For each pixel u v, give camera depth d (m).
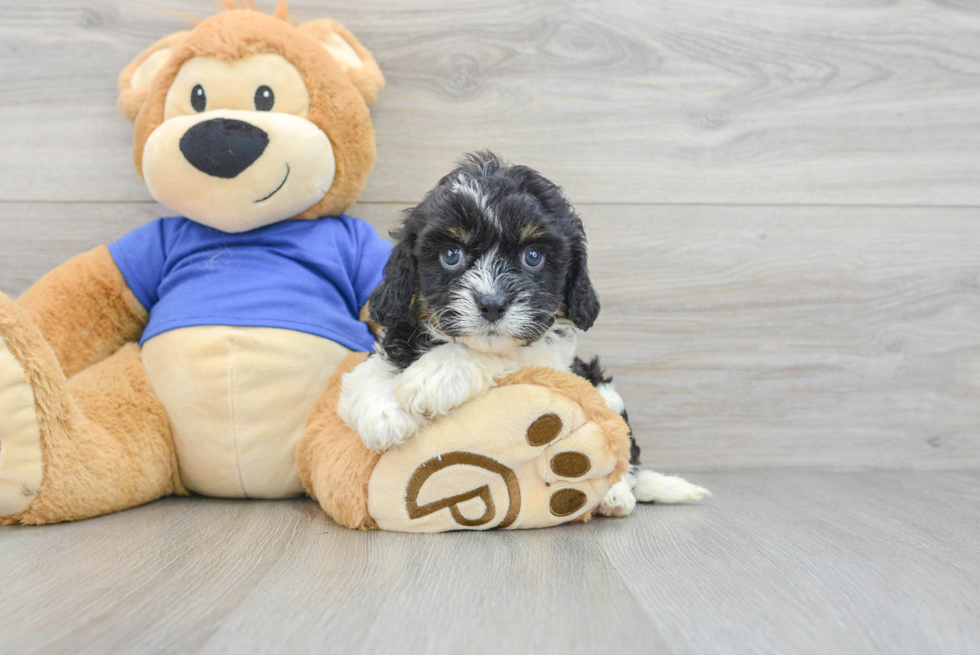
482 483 1.87
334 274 2.39
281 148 2.21
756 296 2.86
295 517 2.05
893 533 1.94
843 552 1.75
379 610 1.33
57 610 1.32
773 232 2.86
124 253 2.43
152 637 1.21
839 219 2.87
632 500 2.12
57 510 1.94
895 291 2.89
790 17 2.84
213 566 1.58
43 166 2.70
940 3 2.87
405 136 2.76
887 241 2.89
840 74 2.87
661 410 2.85
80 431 1.99
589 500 1.94
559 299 1.86
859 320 2.88
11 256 2.70
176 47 2.32
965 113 2.88
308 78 2.31
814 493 2.48
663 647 1.19
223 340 2.19
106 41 2.70
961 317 2.90
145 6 2.70
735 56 2.83
